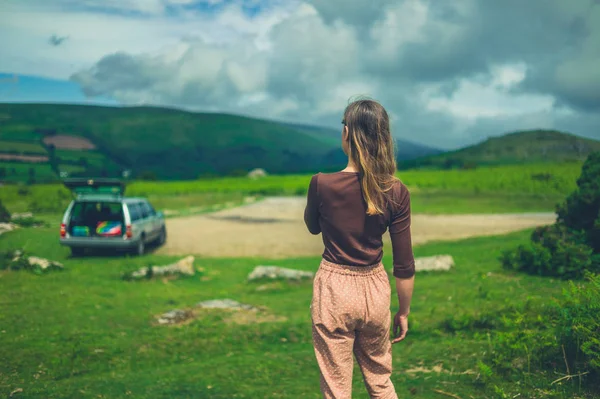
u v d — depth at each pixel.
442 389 3.75
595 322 3.61
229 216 27.80
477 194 37.91
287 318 7.40
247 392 4.19
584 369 3.49
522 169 55.47
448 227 21.16
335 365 2.41
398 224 2.43
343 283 2.40
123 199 14.90
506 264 9.47
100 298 8.84
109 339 6.26
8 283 10.14
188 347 6.06
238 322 7.19
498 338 4.30
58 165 192.50
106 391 4.28
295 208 33.66
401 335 2.57
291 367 4.97
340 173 2.44
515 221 23.14
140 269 11.95
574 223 8.89
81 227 14.40
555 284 7.56
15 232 18.31
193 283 11.34
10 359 5.37
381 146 2.38
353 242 2.41
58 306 8.07
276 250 16.80
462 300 7.29
